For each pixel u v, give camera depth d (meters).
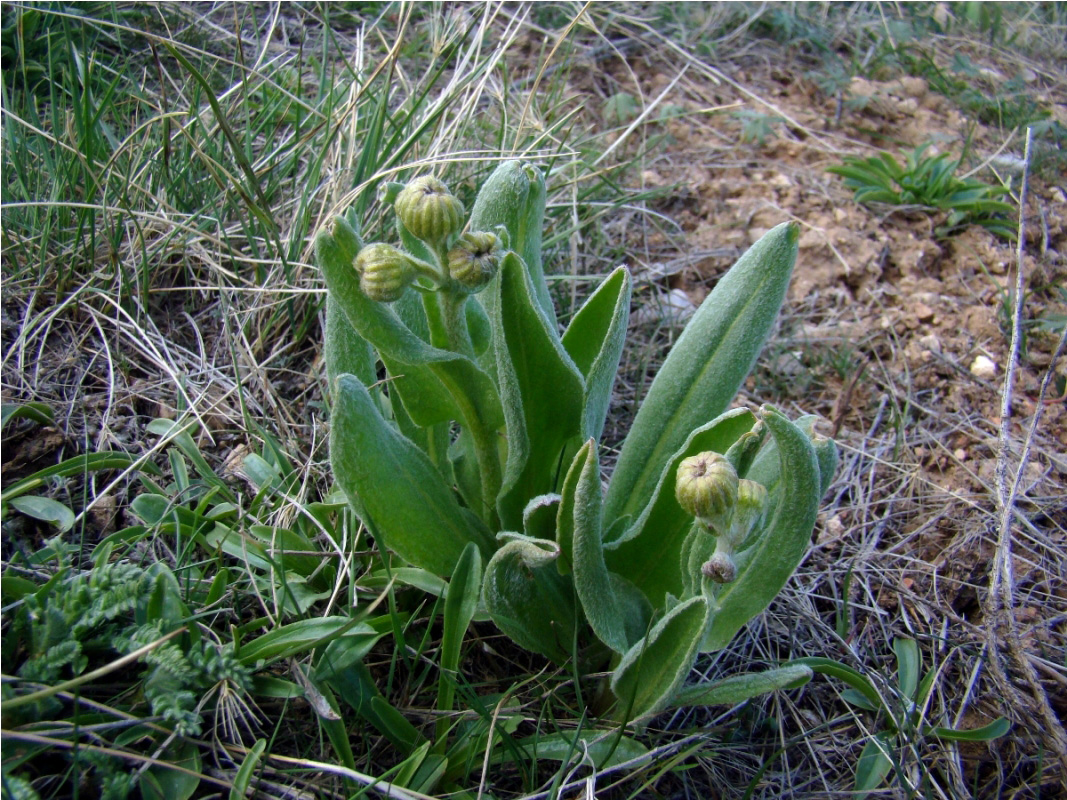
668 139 0.53
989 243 0.48
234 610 0.27
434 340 0.26
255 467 0.31
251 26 0.53
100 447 0.32
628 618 0.26
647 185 0.50
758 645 0.30
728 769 0.27
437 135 0.42
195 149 0.36
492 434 0.26
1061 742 0.26
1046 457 0.37
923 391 0.40
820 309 0.45
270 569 0.28
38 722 0.22
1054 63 0.71
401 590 0.28
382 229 0.39
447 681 0.25
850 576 0.31
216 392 0.35
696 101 0.58
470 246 0.22
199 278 0.38
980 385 0.40
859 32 0.65
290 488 0.30
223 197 0.40
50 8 0.45
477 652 0.28
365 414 0.23
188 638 0.25
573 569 0.23
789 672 0.22
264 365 0.35
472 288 0.22
